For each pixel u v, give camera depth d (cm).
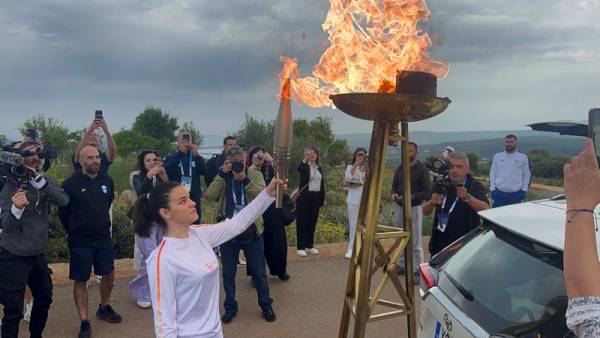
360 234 276
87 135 621
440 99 227
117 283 661
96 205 494
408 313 277
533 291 231
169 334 256
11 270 415
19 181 413
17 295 419
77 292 497
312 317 559
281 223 675
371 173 258
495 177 936
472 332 238
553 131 371
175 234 277
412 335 280
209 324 271
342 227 1134
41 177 427
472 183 527
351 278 287
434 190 534
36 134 616
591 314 120
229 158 573
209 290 273
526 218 275
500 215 287
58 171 1331
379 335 511
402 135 271
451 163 514
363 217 275
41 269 442
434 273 299
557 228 253
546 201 323
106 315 536
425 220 1103
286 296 627
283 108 239
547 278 230
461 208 519
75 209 486
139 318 546
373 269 267
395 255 272
